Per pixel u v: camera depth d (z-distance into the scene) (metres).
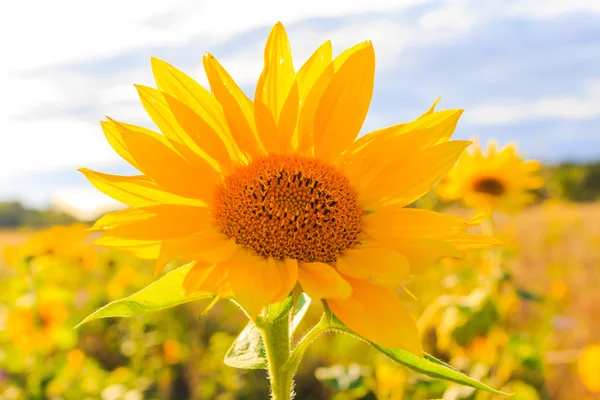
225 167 0.34
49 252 0.87
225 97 0.33
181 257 0.28
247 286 0.28
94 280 1.07
